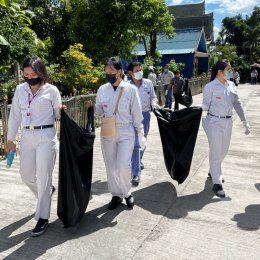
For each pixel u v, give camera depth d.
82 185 3.63
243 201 4.50
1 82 10.45
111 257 3.24
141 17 14.15
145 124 5.56
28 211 4.14
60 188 3.57
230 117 4.62
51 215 4.05
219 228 3.79
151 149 7.12
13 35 6.53
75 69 10.70
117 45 14.46
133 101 3.96
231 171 5.72
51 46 16.69
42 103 3.44
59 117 3.69
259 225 3.85
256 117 11.34
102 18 13.66
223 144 4.68
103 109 4.01
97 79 11.00
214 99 4.56
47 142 3.50
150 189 4.90
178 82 11.77
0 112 6.23
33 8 16.39
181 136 4.86
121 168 3.95
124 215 4.07
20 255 3.26
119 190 4.23
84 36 14.07
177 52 26.05
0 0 4.54
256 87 28.36
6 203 4.35
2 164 5.82
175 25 36.28
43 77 3.40
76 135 3.55
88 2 13.71
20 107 3.53
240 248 3.40
